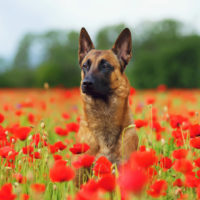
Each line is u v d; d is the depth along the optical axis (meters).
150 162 2.24
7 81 67.31
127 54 5.57
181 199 2.65
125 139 4.58
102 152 4.56
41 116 7.91
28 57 76.50
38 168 3.64
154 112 6.85
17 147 4.25
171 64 54.44
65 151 4.91
